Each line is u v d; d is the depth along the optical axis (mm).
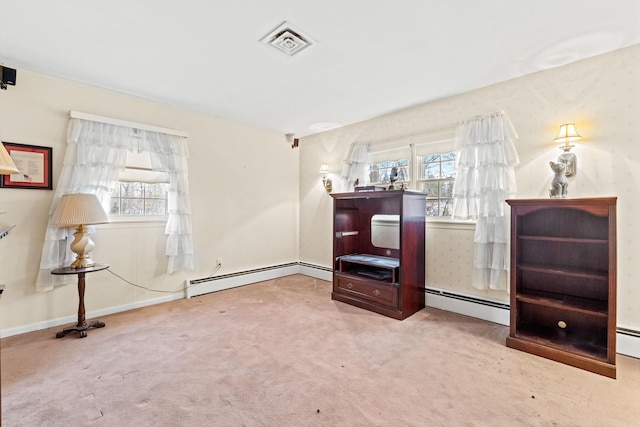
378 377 2119
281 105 3695
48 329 2898
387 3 1905
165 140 3637
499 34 2223
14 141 2744
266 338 2725
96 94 3174
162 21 2084
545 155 2770
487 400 1875
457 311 3344
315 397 1905
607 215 2174
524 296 2586
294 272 5262
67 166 2957
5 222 2711
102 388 1982
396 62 2637
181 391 1959
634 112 2369
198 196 4020
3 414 1728
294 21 2086
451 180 3467
